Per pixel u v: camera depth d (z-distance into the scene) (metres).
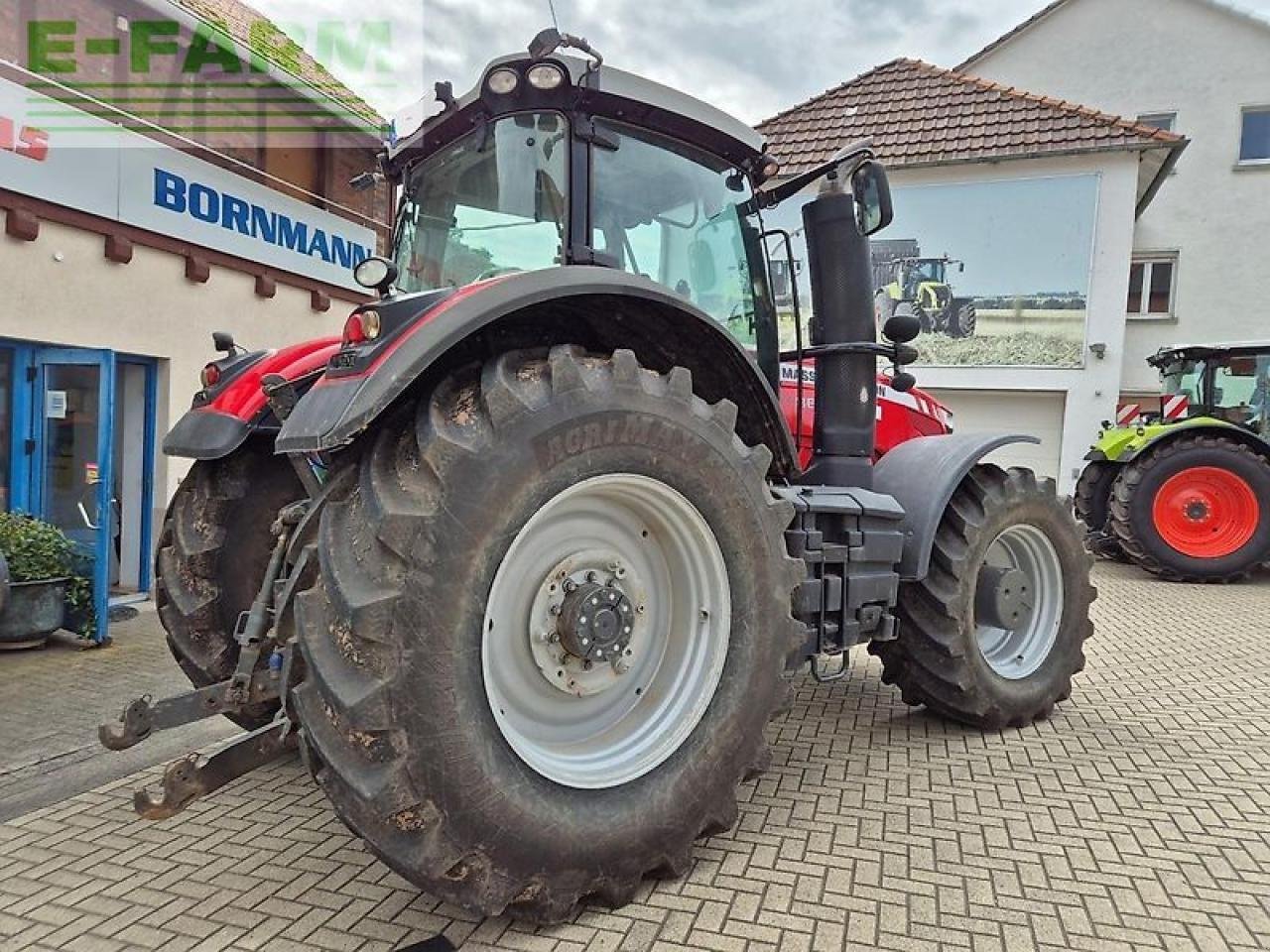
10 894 2.32
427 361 2.04
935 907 2.23
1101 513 9.23
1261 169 14.48
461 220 3.02
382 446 2.13
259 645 2.33
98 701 4.13
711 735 2.41
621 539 2.49
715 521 2.42
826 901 2.26
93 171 5.86
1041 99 12.38
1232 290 14.63
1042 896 2.29
